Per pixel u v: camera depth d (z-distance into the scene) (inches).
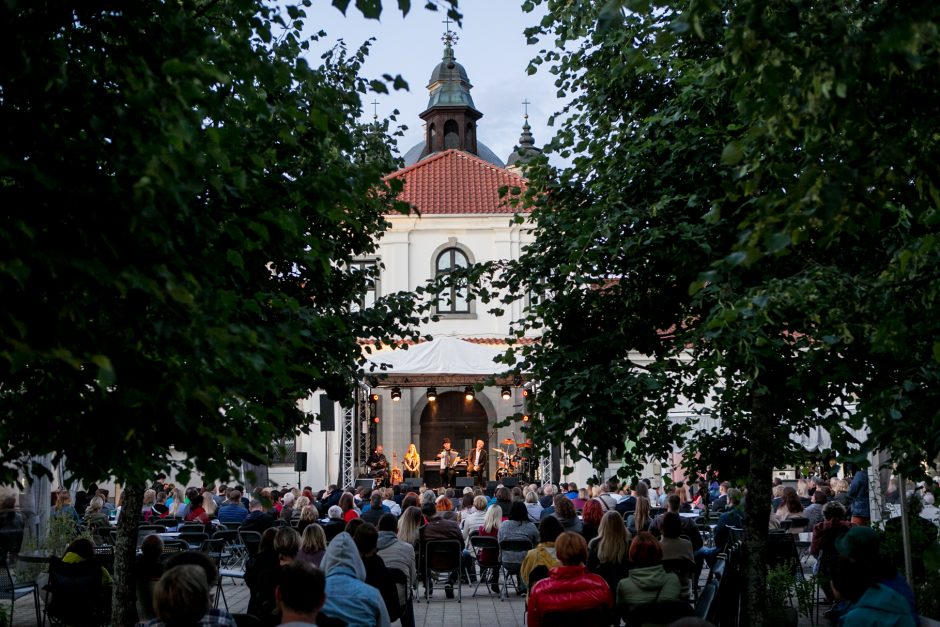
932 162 181.8
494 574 597.9
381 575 319.3
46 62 175.8
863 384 319.6
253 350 193.6
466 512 703.1
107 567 434.9
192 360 182.1
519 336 398.6
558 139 378.6
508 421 382.6
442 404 1483.8
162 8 185.2
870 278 265.0
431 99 2156.7
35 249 155.3
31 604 544.7
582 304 381.4
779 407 366.6
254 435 204.7
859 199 174.9
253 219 212.1
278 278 364.5
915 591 371.2
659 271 363.9
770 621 385.7
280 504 771.4
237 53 189.6
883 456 425.4
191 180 164.2
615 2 167.0
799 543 613.0
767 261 317.7
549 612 271.0
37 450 206.2
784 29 165.8
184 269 178.5
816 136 172.6
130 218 165.2
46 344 163.8
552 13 364.5
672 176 343.3
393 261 1363.2
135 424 186.2
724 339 302.0
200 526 621.6
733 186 182.4
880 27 154.5
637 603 298.5
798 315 298.2
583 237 339.0
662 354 394.6
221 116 193.3
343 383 376.8
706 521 685.9
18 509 568.1
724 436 430.3
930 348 223.5
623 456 385.1
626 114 373.4
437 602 568.4
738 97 181.8
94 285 166.7
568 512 519.5
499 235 1369.3
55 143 171.9
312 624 185.3
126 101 160.2
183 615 188.2
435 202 1387.8
